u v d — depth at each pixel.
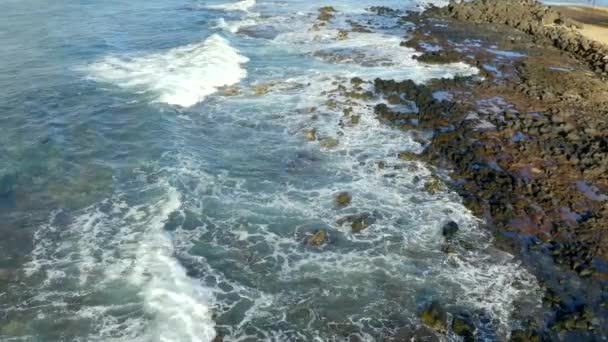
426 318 13.91
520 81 30.94
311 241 16.72
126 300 14.02
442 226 17.77
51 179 19.14
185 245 16.33
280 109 26.09
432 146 22.78
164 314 13.64
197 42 34.59
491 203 18.98
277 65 32.50
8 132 21.95
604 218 18.30
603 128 24.77
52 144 21.30
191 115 25.05
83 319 13.40
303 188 19.69
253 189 19.44
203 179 19.75
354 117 25.08
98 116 23.78
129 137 22.30
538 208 18.81
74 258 15.47
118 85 27.20
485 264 16.12
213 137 23.09
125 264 15.30
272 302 14.39
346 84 29.55
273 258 16.03
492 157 22.11
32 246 15.91
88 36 34.78
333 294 14.78
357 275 15.51
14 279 14.62
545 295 14.95
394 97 27.42
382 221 17.95
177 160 20.78
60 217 17.22
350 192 19.53
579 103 27.84
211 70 29.86
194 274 15.17
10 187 18.55
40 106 24.41
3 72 28.03
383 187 19.95
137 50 32.75
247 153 21.92
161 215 17.52
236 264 15.70
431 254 16.48
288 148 22.50
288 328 13.60
